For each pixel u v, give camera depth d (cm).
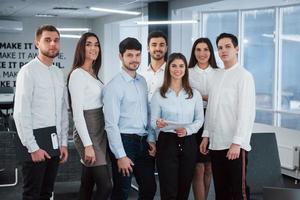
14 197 498
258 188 416
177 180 338
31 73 303
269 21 823
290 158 589
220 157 337
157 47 380
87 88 315
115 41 1294
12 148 473
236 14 876
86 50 320
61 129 331
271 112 811
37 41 317
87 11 1139
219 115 333
